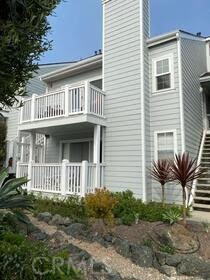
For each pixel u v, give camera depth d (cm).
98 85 1266
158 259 450
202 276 407
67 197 902
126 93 1049
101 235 571
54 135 1364
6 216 434
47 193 995
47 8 261
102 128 1094
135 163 988
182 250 487
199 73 1173
